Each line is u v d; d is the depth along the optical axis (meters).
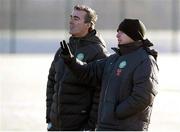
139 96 14.36
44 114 27.84
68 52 15.57
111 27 92.06
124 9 72.62
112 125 14.62
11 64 52.09
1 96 33.28
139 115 14.54
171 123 25.97
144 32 14.97
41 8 98.31
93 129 16.42
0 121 25.89
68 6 64.12
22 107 29.66
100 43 16.75
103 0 92.81
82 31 16.62
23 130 23.80
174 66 50.56
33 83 38.97
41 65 51.00
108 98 14.77
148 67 14.52
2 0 83.88
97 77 15.70
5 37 78.19
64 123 16.56
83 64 15.70
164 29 96.31
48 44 78.00
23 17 97.12
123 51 14.91
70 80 16.44
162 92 35.28
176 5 81.56
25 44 78.25
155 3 96.62
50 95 17.25
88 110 16.52
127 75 14.64
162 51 70.31
